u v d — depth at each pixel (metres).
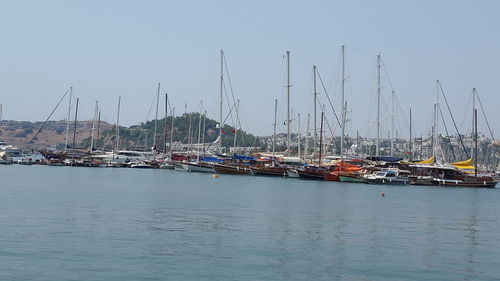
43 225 41.44
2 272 27.77
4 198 60.97
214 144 173.12
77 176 112.00
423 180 114.31
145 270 28.97
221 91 138.62
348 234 42.09
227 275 28.55
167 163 152.88
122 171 139.00
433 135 141.00
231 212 53.09
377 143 131.12
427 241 40.38
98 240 36.16
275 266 30.72
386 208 63.38
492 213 62.53
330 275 29.33
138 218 46.75
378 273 30.08
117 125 183.38
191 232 40.28
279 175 125.31
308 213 54.84
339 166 122.38
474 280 29.39
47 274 27.70
